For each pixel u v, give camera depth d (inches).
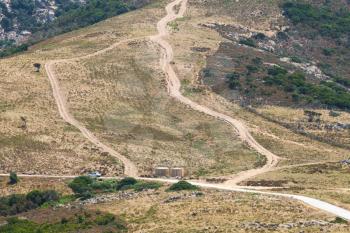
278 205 6722.4
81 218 6811.0
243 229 5964.6
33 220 6939.0
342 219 6112.2
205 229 6053.2
